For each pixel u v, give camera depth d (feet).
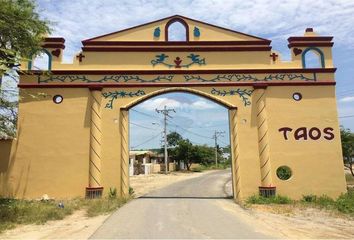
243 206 46.03
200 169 225.35
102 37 54.54
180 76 54.08
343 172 52.34
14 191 51.24
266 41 54.70
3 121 51.39
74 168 51.80
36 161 51.93
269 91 53.83
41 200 49.39
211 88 53.93
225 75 54.19
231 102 53.57
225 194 69.21
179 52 54.70
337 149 52.80
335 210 44.37
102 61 54.08
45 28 51.29
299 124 53.21
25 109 52.85
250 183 51.85
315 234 31.73
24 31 48.96
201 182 110.01
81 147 52.26
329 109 53.62
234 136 52.85
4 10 46.01
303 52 54.80
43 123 52.65
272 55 54.54
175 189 83.87
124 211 41.75
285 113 53.36
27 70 53.06
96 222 36.11
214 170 229.86
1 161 51.83
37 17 50.49
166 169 168.96
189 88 53.67
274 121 53.16
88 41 54.19
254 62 54.39
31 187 51.39
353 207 44.57
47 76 53.42
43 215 37.96
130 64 54.13
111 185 51.75
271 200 49.06
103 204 44.83
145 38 54.85
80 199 49.83
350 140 114.11
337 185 52.06
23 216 37.76
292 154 52.54
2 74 40.86
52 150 52.21
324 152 52.75
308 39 55.01
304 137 52.95
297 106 53.62
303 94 53.93
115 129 52.85
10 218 36.60
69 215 40.04
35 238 29.73
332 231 33.30
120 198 49.73
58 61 53.72
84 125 52.75
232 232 31.14
